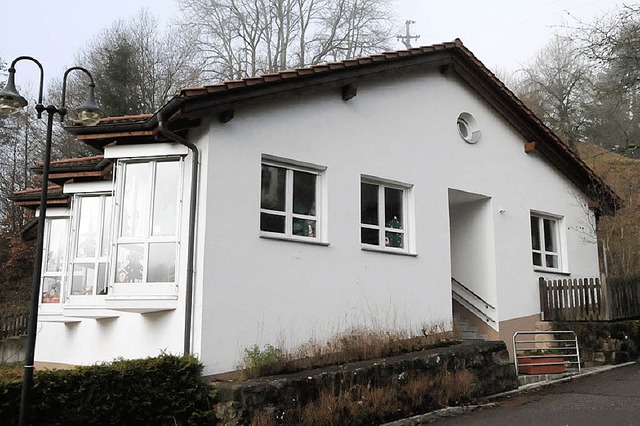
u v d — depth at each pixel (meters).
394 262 11.75
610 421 8.13
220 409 7.98
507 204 14.76
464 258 14.80
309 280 10.26
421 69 13.09
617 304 13.88
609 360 13.66
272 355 9.01
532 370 12.10
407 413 9.16
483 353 10.80
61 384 7.08
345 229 11.01
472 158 14.02
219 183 9.28
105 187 11.27
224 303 9.03
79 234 11.52
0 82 30.45
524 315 14.56
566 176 16.77
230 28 31.61
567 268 16.23
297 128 10.55
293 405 8.25
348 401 8.56
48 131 7.49
